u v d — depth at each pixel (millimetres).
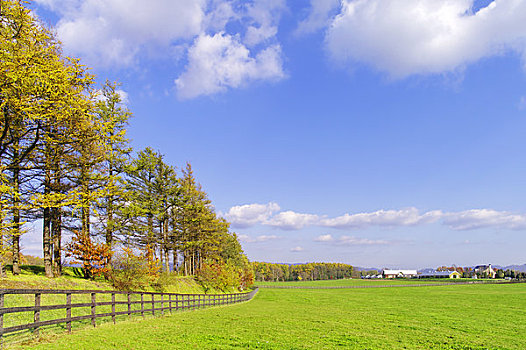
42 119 17797
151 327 13922
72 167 22953
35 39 18828
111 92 31250
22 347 8945
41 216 24094
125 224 32312
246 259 107625
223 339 12289
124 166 30203
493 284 99250
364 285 118062
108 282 28312
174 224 47656
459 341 15172
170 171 44125
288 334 14547
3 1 17156
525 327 21219
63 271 29125
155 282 33688
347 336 14930
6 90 16125
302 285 127688
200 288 49219
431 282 129625
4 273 20203
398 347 12945
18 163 19922
